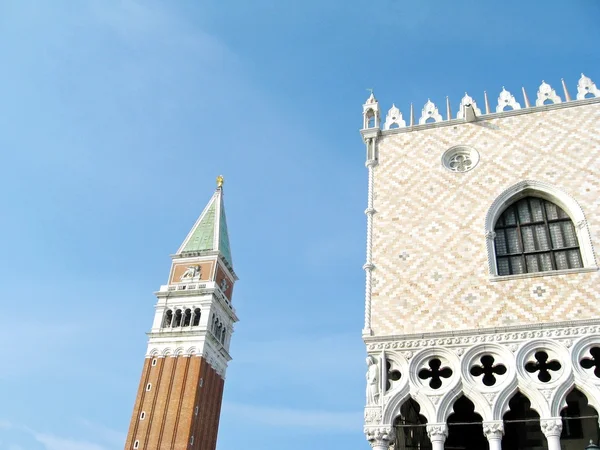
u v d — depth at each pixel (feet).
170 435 325.62
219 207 444.14
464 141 103.30
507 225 94.48
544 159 96.32
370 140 109.19
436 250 92.58
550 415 74.69
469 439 94.63
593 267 83.30
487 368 82.64
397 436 89.15
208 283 384.47
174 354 356.38
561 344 79.00
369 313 89.56
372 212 100.17
